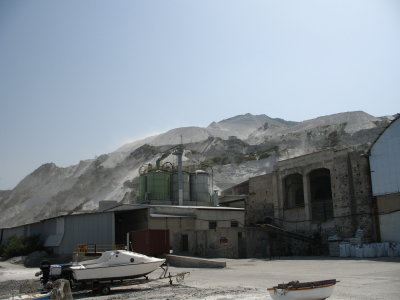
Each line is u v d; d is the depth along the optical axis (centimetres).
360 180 4841
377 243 4156
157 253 4003
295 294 1453
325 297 1489
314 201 5472
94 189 18962
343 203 4941
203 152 18200
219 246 4475
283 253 5234
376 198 4666
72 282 2297
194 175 6838
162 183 6469
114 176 19275
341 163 5047
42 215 18012
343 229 4884
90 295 2191
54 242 5144
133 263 2336
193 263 3534
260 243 4841
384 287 1962
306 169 5494
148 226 4931
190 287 2261
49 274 2322
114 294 2189
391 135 4612
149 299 1897
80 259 3606
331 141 15075
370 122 16150
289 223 5662
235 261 4000
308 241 5084
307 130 17138
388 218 4516
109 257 2333
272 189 6059
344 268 2995
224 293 1961
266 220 6075
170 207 5194
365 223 4697
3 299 1995
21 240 5559
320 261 3766
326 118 19112
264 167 14562
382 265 3089
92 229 4928
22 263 4884
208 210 5400
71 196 18812
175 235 4722
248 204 6381
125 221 5453
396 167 4516
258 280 2444
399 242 4234
